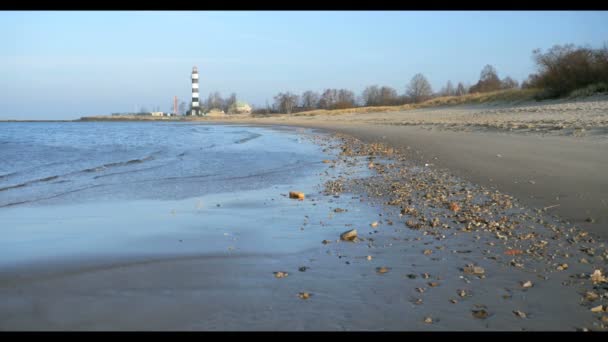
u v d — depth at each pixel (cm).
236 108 15612
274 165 1511
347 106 10838
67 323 379
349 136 2869
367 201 891
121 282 468
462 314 391
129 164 1612
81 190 1071
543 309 397
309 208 841
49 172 1420
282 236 652
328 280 472
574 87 4162
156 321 383
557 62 4447
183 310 403
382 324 376
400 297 427
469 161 1336
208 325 376
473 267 496
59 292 441
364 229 681
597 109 2878
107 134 4566
